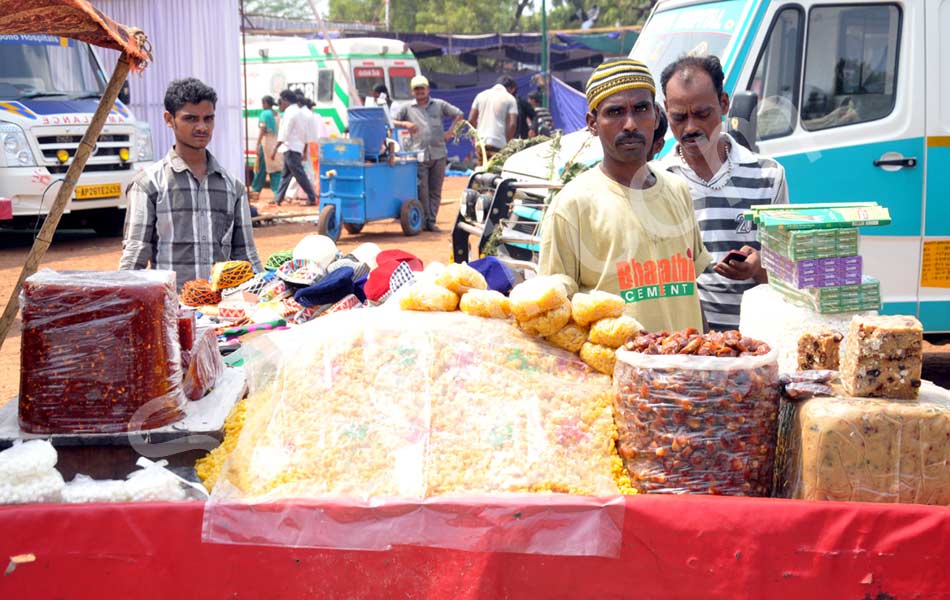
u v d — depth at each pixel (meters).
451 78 31.70
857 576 2.33
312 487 2.44
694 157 4.03
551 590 2.37
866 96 6.56
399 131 15.02
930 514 2.31
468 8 50.66
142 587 2.38
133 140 13.52
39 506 2.36
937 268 6.58
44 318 2.56
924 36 6.44
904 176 6.52
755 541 2.33
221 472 2.52
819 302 3.07
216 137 15.95
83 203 12.74
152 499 2.43
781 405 2.61
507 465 2.45
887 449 2.36
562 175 6.18
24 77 12.74
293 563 2.39
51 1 2.54
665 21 7.30
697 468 2.42
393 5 51.56
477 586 2.38
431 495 2.39
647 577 2.36
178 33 15.62
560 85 22.88
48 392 2.57
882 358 2.43
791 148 6.49
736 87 6.40
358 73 21.97
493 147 14.41
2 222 13.59
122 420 2.59
